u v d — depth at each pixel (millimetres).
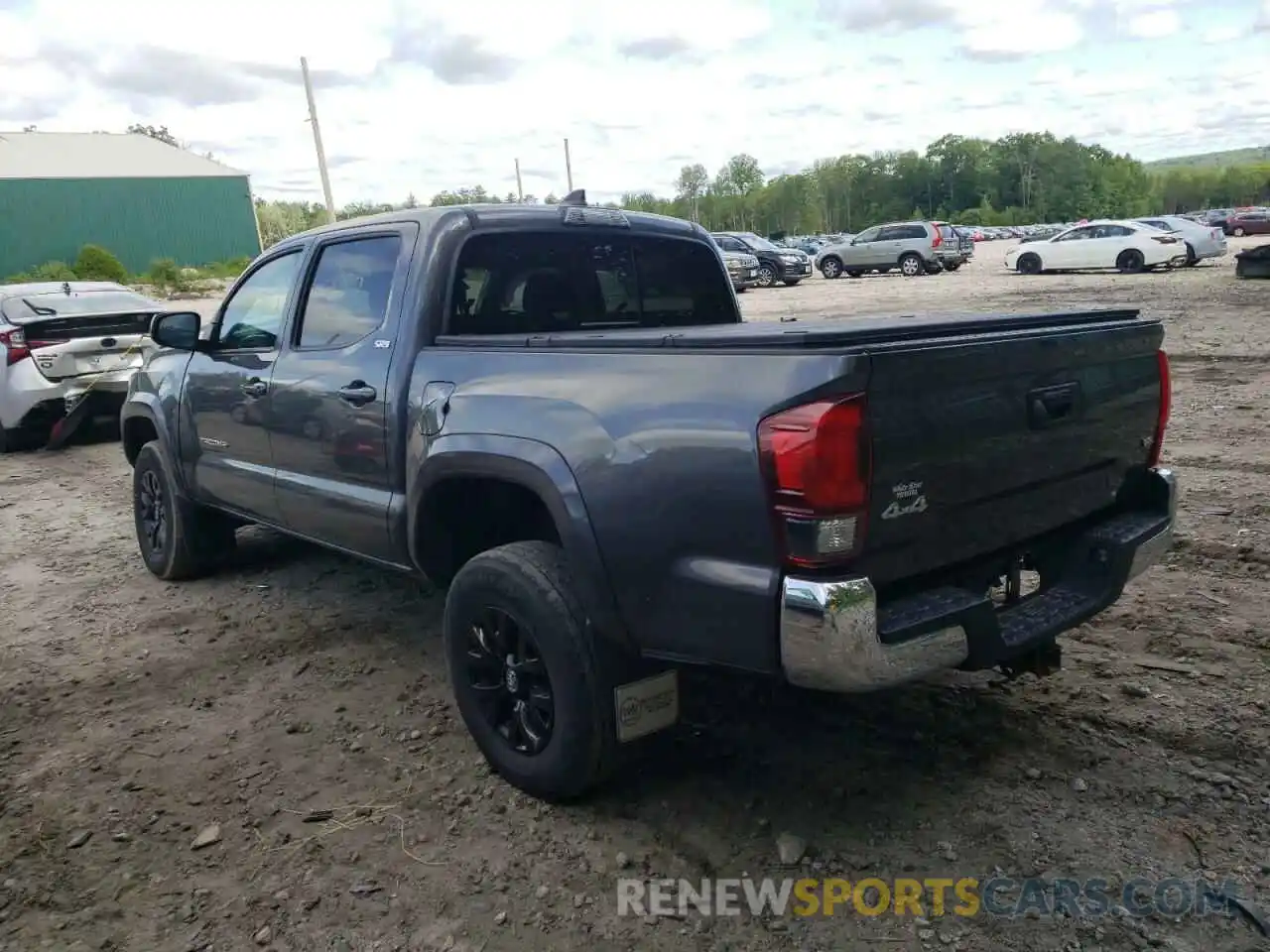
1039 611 3021
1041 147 137375
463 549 3754
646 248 4555
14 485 8727
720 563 2625
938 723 3619
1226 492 6172
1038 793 3152
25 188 50750
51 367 9641
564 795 3191
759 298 24281
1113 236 26078
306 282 4359
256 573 5863
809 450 2400
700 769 3404
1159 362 3469
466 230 3816
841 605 2418
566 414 3004
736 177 146250
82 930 2742
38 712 4109
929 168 140250
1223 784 3133
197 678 4398
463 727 3842
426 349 3664
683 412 2682
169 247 55188
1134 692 3738
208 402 4973
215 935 2707
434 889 2863
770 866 2885
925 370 2557
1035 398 2908
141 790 3457
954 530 2740
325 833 3160
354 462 3965
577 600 3006
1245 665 3912
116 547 6625
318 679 4336
